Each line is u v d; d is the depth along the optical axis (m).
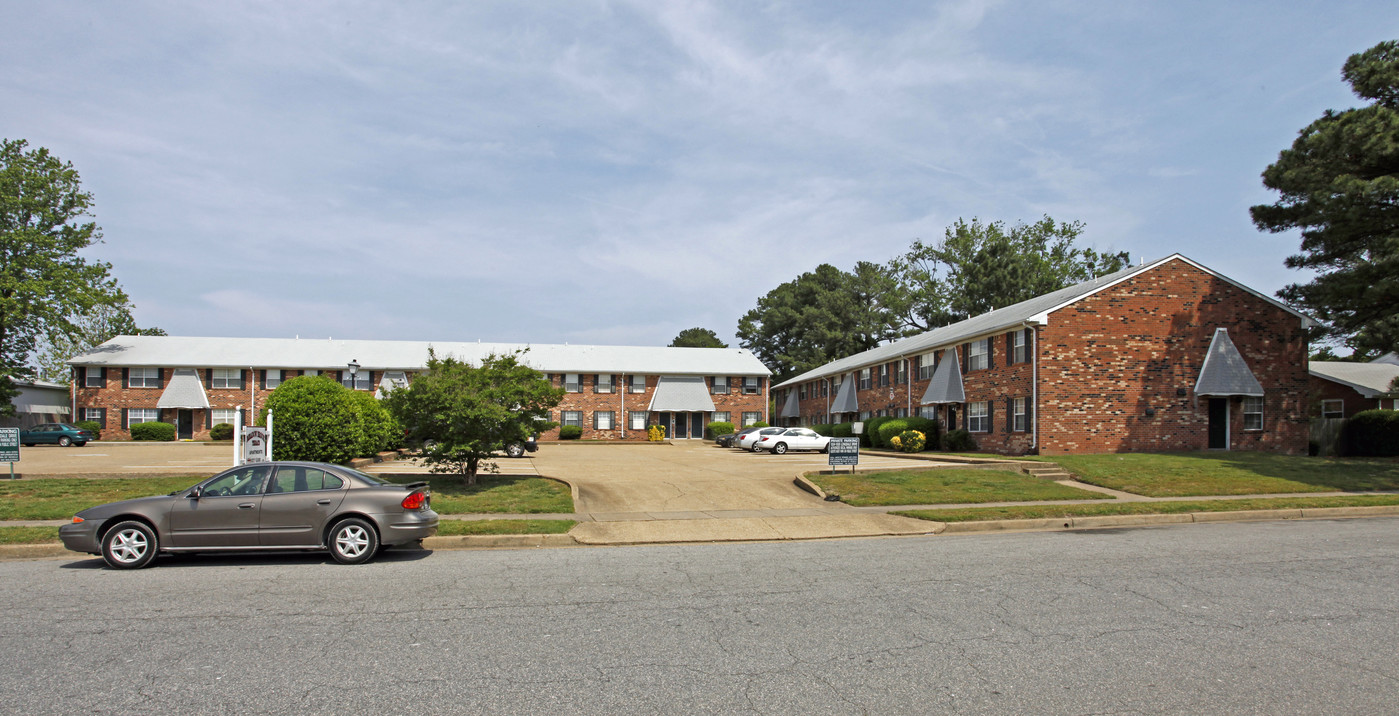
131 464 25.97
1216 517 16.31
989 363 32.12
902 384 41.78
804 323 79.00
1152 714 5.27
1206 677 6.00
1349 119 21.77
